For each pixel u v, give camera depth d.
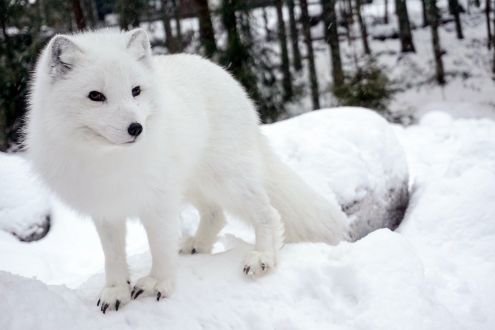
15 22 12.20
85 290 3.70
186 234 5.24
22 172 6.79
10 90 11.92
